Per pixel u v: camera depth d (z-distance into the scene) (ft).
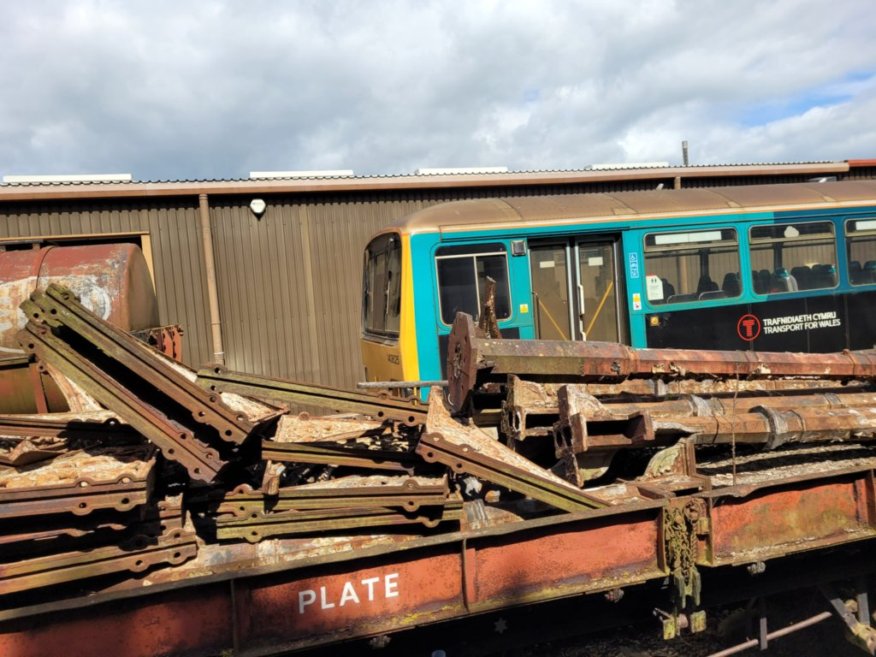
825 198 26.20
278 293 36.29
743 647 12.91
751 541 10.69
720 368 12.54
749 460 13.96
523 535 9.37
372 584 8.70
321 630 8.44
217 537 8.91
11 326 14.07
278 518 8.95
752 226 24.98
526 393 12.06
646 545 10.12
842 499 11.45
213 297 34.35
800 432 12.20
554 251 23.43
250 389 9.41
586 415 10.90
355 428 11.02
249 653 7.96
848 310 26.40
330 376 37.35
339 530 9.37
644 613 11.40
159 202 33.91
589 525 9.75
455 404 12.62
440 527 9.75
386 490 9.22
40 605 7.27
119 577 8.27
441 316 21.83
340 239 37.22
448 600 9.08
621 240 23.59
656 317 23.77
